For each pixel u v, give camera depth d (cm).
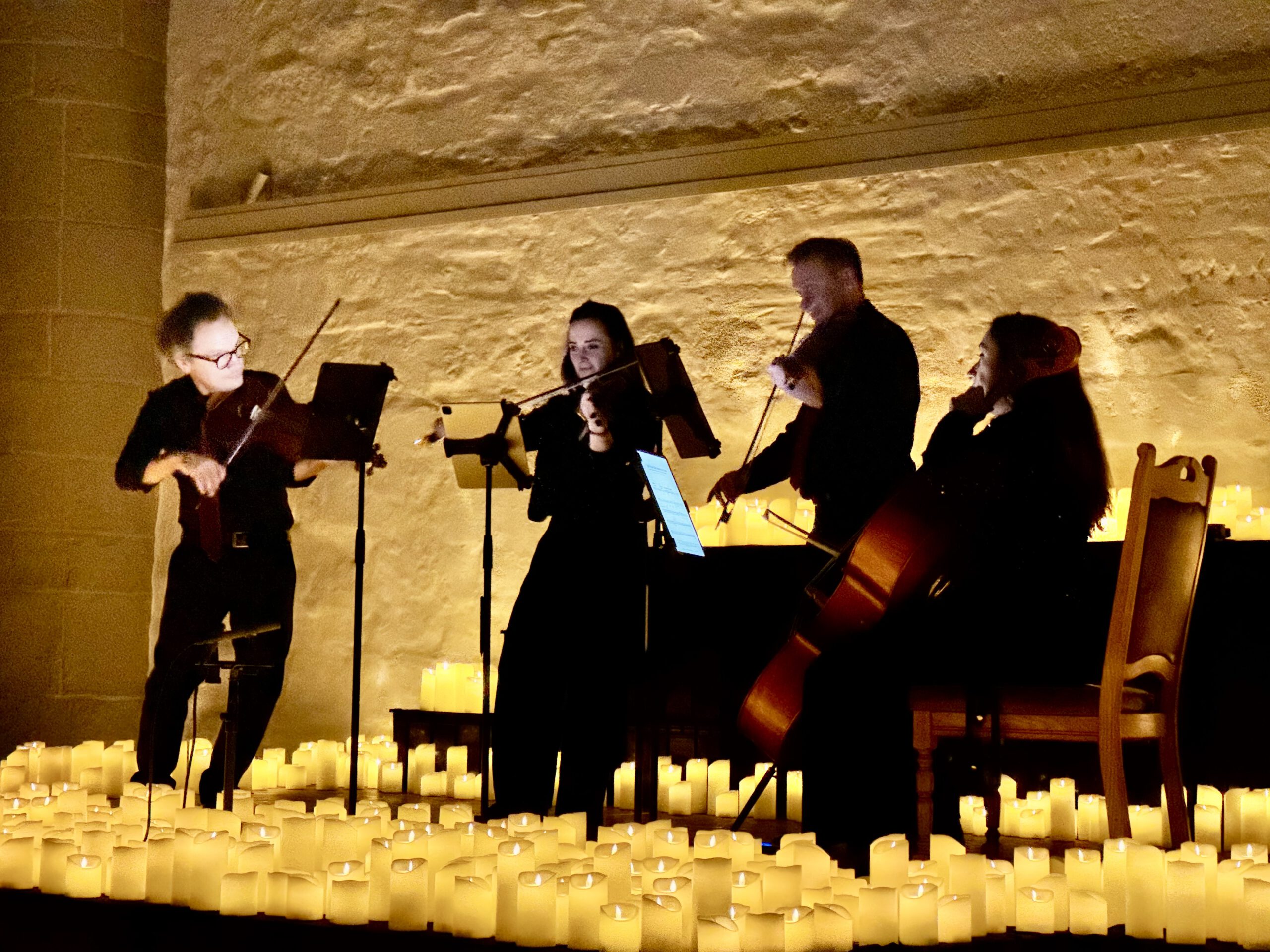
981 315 564
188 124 727
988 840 397
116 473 541
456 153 679
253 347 706
